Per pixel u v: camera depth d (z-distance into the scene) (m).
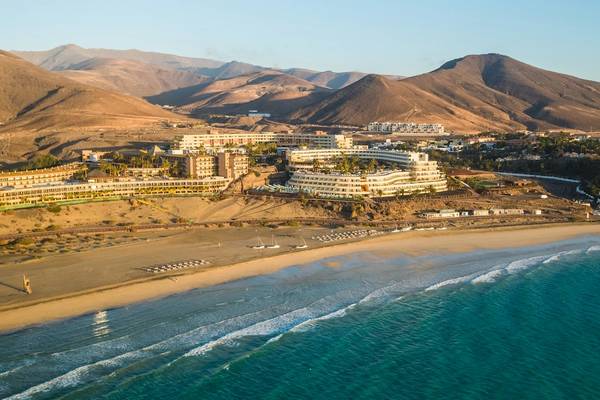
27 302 137.88
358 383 107.31
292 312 136.88
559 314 138.75
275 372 110.25
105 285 150.50
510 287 156.50
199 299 143.00
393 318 135.38
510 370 112.81
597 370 112.94
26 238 192.50
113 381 104.88
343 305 142.25
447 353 119.12
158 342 119.69
